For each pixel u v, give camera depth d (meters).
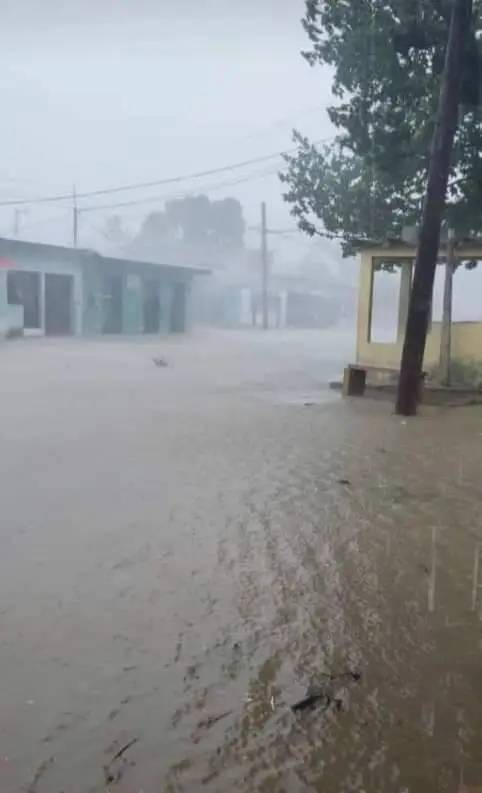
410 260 15.34
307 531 5.41
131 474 7.16
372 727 2.98
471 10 11.22
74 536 5.25
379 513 5.88
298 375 18.25
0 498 6.23
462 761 2.76
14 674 3.35
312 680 3.33
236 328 47.44
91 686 3.26
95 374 17.45
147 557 4.85
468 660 3.52
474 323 14.34
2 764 2.73
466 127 13.50
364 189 16.09
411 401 11.30
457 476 7.11
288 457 8.02
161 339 32.75
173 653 3.56
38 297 30.45
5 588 4.32
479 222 14.27
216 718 3.03
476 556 4.91
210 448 8.52
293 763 2.75
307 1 14.16
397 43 13.08
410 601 4.19
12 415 10.99
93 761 2.75
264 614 4.01
